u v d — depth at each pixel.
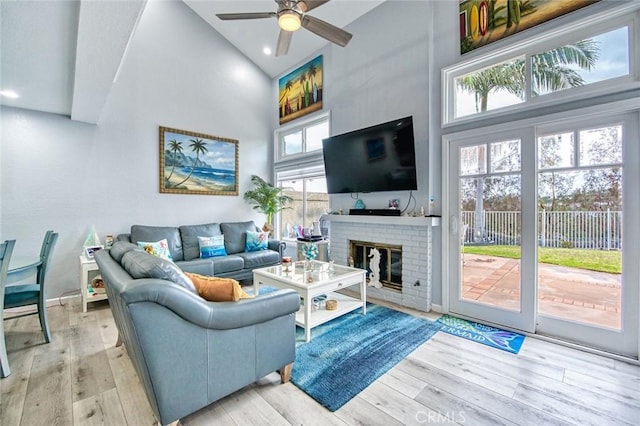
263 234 4.80
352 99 4.06
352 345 2.41
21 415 1.62
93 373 2.04
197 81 4.74
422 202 3.34
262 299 1.75
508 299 2.73
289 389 1.85
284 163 5.47
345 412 1.64
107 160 3.90
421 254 3.26
